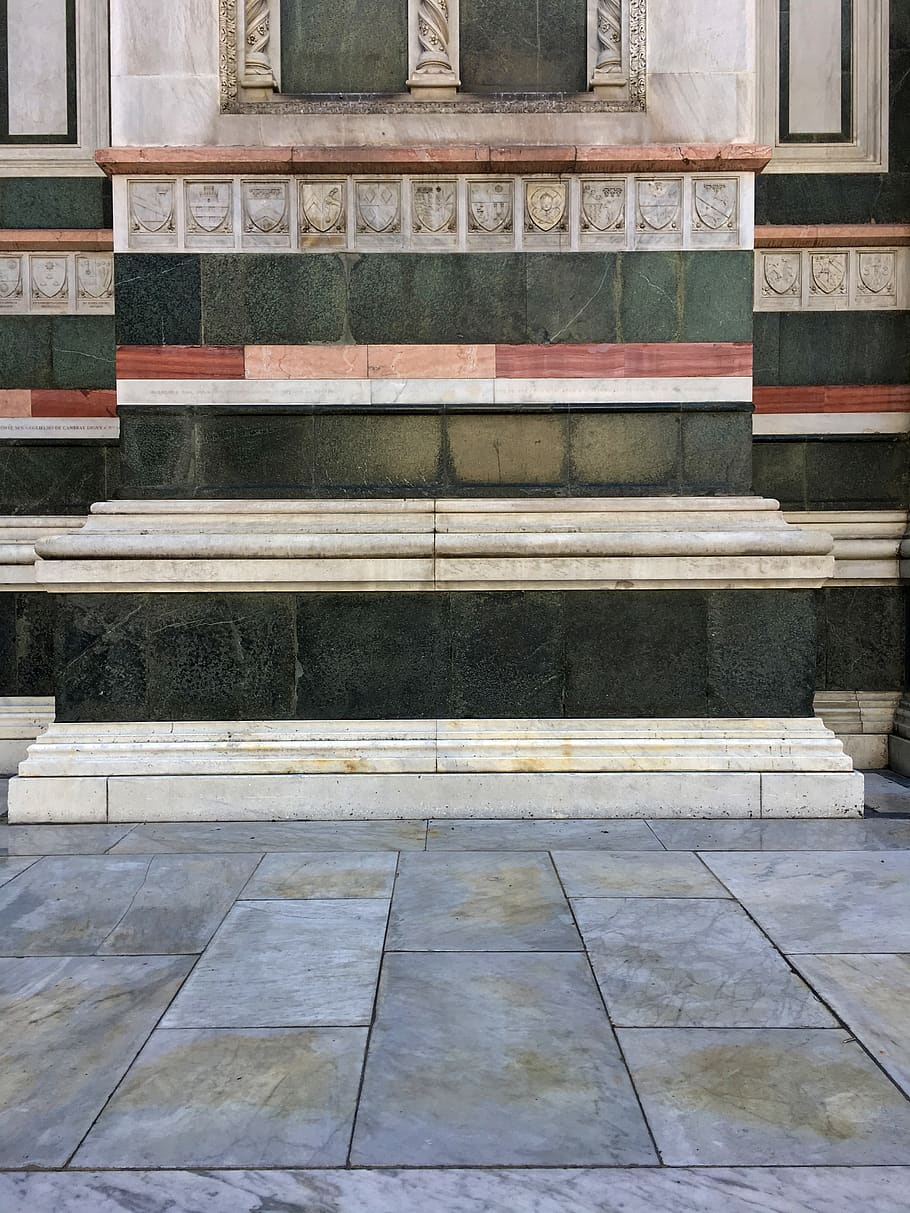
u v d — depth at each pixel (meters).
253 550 5.21
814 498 6.66
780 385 6.64
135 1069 2.54
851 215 6.60
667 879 4.06
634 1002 2.92
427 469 5.47
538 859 4.35
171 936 3.46
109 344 6.72
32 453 6.73
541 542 5.22
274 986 3.04
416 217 5.43
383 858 4.38
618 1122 2.29
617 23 5.50
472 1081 2.48
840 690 6.63
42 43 6.64
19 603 6.68
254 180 5.39
